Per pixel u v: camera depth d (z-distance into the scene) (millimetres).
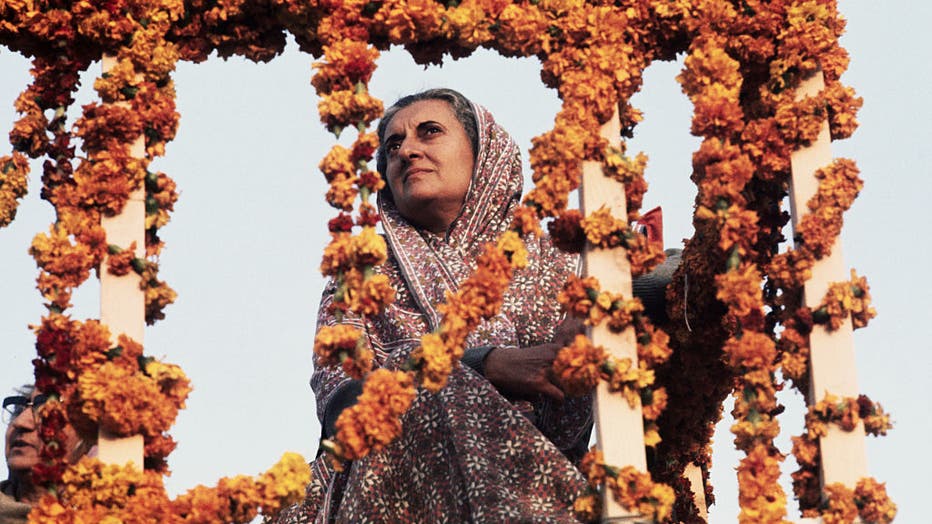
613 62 5273
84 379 4781
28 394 6047
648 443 4945
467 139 6656
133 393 4773
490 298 4965
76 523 4668
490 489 5305
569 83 5246
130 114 5109
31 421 5930
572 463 5965
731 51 5441
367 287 4957
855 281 5094
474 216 6527
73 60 5285
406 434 5586
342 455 4809
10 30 5203
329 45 5289
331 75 5164
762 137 5266
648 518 4820
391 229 6516
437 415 5570
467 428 5488
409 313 6215
